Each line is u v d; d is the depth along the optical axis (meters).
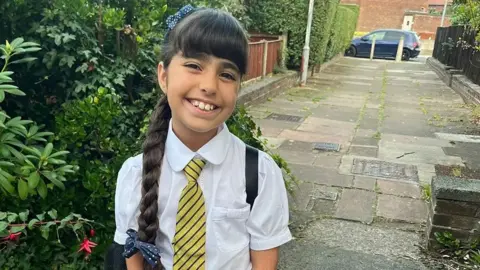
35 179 1.92
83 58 2.68
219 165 1.28
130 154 2.32
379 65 16.84
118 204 1.35
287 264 2.76
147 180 1.26
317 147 5.45
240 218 1.28
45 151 2.00
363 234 3.20
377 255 2.90
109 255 1.39
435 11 32.53
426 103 8.89
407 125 6.89
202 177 1.27
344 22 16.97
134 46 2.87
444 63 13.96
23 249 2.16
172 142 1.29
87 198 2.31
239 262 1.28
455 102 9.02
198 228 1.25
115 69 2.76
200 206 1.25
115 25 2.75
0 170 1.85
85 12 2.71
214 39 1.17
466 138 6.12
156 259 1.23
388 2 31.53
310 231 3.21
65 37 2.55
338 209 3.61
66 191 2.27
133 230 1.31
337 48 16.50
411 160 5.03
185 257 1.25
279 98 8.88
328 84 11.27
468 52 10.50
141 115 2.78
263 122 6.75
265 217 1.29
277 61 10.35
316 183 4.18
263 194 1.30
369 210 3.60
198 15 1.22
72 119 2.36
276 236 1.31
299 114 7.45
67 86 2.80
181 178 1.27
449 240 2.89
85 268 2.17
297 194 3.88
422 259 2.86
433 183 3.02
